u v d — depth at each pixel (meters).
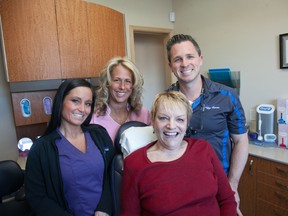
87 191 1.21
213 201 1.05
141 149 1.14
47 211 1.12
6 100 2.29
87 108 1.25
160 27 3.31
